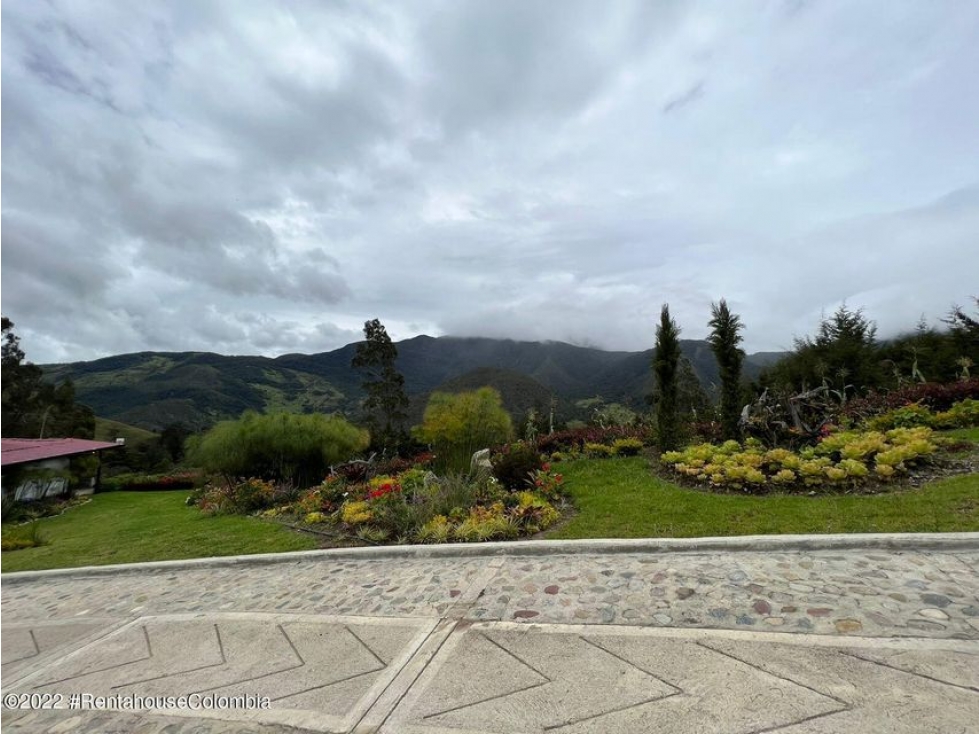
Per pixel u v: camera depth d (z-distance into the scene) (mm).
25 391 32406
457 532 6363
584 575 4477
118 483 23719
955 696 2336
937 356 16547
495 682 2959
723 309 10320
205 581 6043
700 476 7605
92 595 6133
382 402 29625
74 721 3195
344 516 8211
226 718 2980
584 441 12633
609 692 2709
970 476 5922
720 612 3445
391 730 2639
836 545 4344
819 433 9289
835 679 2561
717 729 2309
